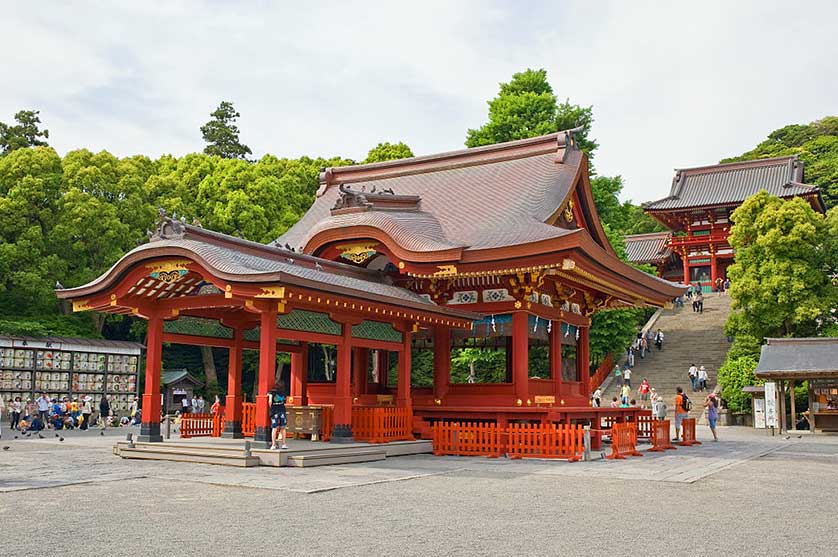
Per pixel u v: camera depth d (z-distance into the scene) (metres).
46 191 48.44
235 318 24.28
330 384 26.16
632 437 23.77
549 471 18.41
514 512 12.09
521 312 25.83
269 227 55.88
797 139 114.00
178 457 19.77
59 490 14.09
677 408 30.14
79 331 48.66
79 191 48.34
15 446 25.70
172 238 20.11
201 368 60.66
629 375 48.56
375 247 26.25
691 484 16.25
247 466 18.33
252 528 10.41
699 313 65.38
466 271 24.80
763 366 37.62
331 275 22.97
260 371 19.39
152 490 14.12
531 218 26.52
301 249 27.39
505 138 50.50
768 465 20.84
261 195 55.47
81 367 41.88
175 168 61.19
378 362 29.53
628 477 17.30
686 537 10.17
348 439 21.84
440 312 24.16
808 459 22.91
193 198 56.84
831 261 46.00
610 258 25.95
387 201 28.08
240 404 24.27
